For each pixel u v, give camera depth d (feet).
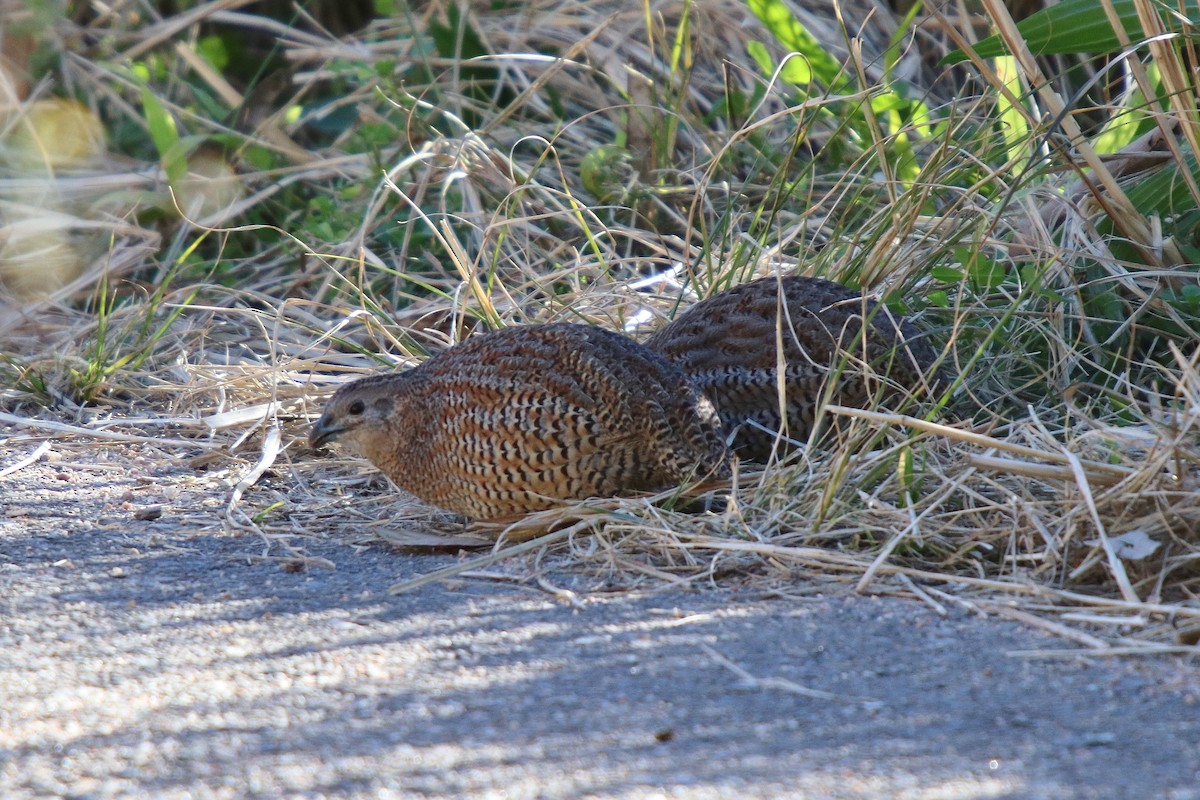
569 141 48.88
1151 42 29.91
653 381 26.27
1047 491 25.84
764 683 18.45
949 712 17.42
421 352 36.50
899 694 18.04
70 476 30.63
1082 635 20.07
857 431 27.04
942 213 35.47
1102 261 32.83
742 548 23.99
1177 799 14.88
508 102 51.75
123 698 18.39
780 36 44.06
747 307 30.25
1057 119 30.48
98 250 45.70
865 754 16.17
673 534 24.54
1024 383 32.81
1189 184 31.42
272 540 26.30
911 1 51.55
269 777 15.97
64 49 55.01
